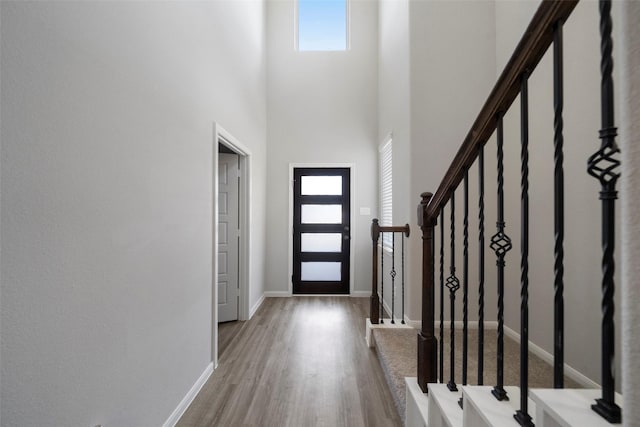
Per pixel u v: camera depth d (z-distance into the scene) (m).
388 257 3.93
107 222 1.25
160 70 1.67
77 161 1.10
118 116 1.32
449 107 2.93
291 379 2.30
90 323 1.16
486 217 2.82
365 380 2.29
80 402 1.11
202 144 2.25
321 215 4.86
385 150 4.35
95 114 1.19
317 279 4.86
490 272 2.82
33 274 0.94
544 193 2.23
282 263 4.78
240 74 3.27
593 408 0.60
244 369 2.46
